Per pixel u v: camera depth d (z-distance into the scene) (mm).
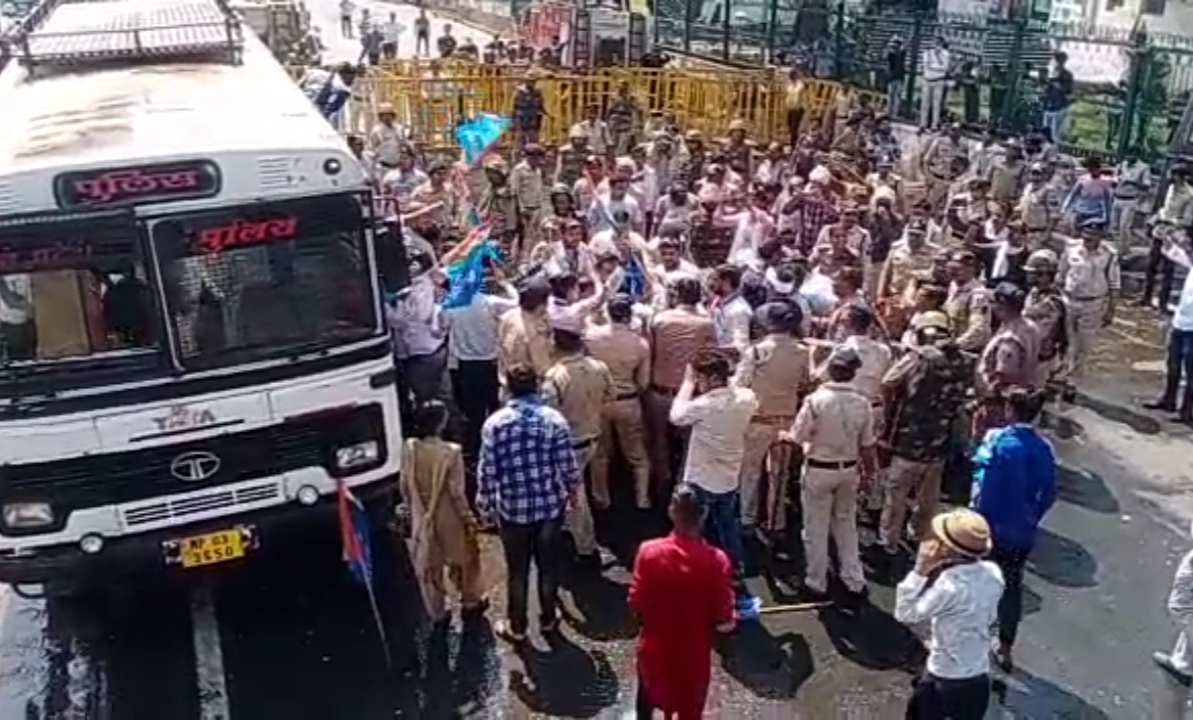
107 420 7133
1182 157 17594
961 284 10570
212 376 7270
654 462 9617
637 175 15055
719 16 30281
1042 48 22594
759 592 8617
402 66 21422
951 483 10234
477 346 10078
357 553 7797
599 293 10188
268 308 7352
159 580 8500
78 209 6875
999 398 9398
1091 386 13000
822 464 8219
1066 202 15656
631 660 7809
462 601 8219
